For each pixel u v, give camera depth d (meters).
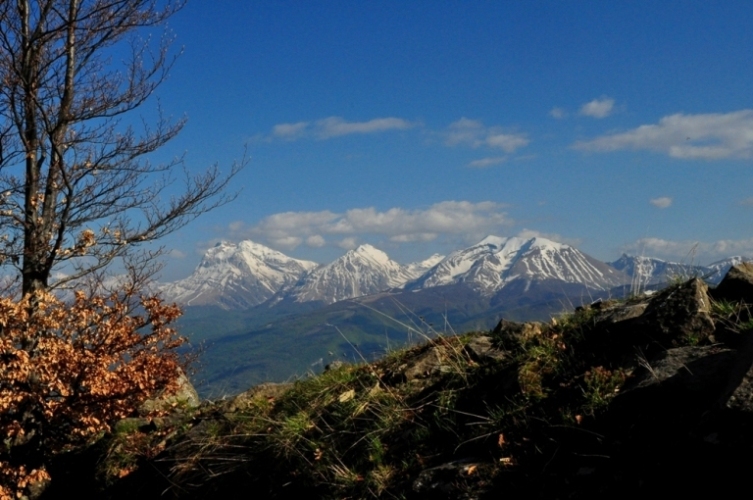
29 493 10.20
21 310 10.77
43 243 12.56
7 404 10.12
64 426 11.20
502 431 5.49
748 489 3.84
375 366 8.32
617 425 4.86
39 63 12.93
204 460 7.88
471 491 5.02
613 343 5.94
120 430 10.71
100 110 13.13
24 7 12.85
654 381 4.88
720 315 5.64
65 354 10.73
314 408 7.77
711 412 4.23
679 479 4.16
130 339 11.63
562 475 4.75
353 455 6.52
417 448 6.04
